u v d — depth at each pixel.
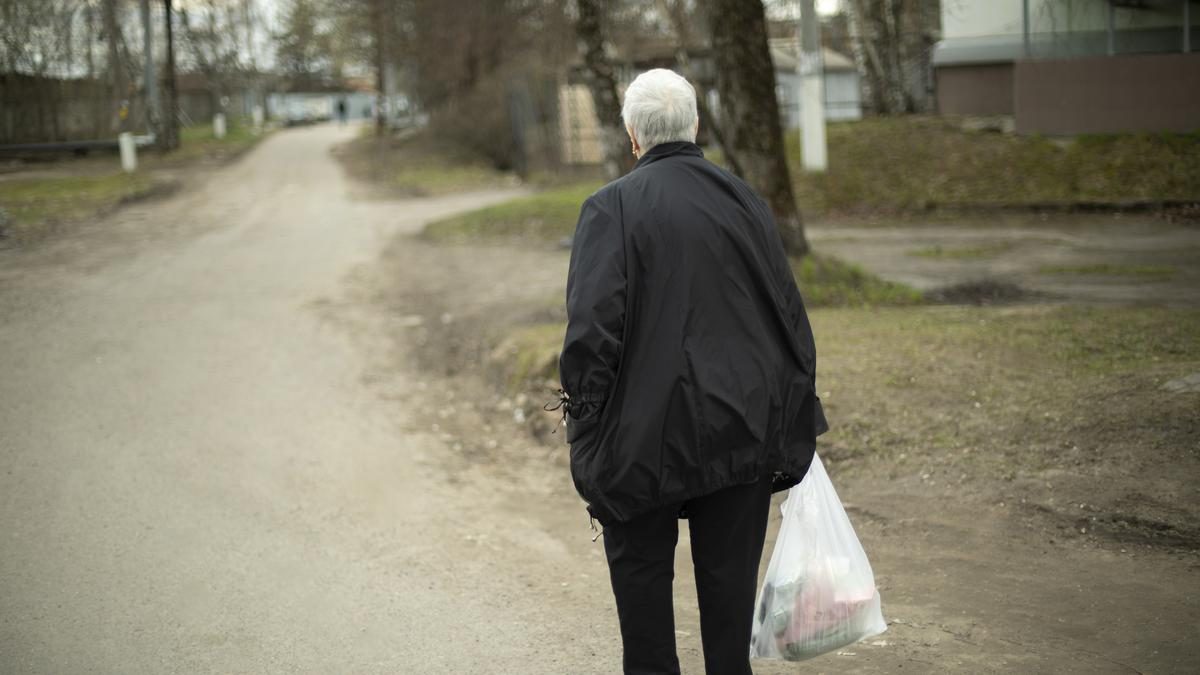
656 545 2.78
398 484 6.04
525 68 30.97
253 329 10.13
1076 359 6.59
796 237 10.31
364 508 5.60
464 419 7.46
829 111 33.78
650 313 2.67
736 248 2.74
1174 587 3.91
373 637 3.92
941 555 4.43
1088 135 20.30
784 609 2.98
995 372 6.45
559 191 23.25
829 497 3.07
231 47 48.72
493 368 8.40
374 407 7.69
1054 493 4.80
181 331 9.96
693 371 2.63
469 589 4.42
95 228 18.38
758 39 10.03
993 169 19.70
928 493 5.05
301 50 56.03
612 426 2.66
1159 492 4.63
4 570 4.55
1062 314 8.27
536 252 15.40
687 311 2.67
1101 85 20.34
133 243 16.45
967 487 5.02
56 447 6.43
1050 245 14.62
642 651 2.81
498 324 9.95
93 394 7.70
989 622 3.75
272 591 4.39
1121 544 4.32
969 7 24.28
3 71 31.16
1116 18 21.83
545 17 32.06
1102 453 5.04
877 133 22.00
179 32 39.44
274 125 69.56
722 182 2.83
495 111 31.12
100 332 9.84
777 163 10.19
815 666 3.49
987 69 24.27
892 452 5.50
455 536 5.16
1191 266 12.16
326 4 42.09
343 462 6.41
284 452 6.55
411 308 11.27
